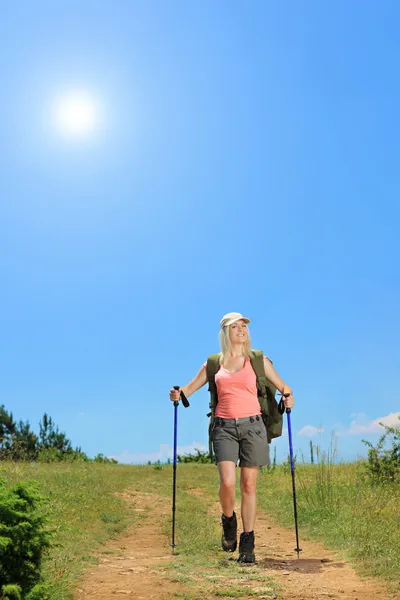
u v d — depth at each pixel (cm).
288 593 447
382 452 1082
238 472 1400
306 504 951
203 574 519
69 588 438
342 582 486
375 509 762
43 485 1027
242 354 613
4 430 2206
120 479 1481
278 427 618
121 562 580
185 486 1475
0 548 373
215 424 603
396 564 525
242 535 590
